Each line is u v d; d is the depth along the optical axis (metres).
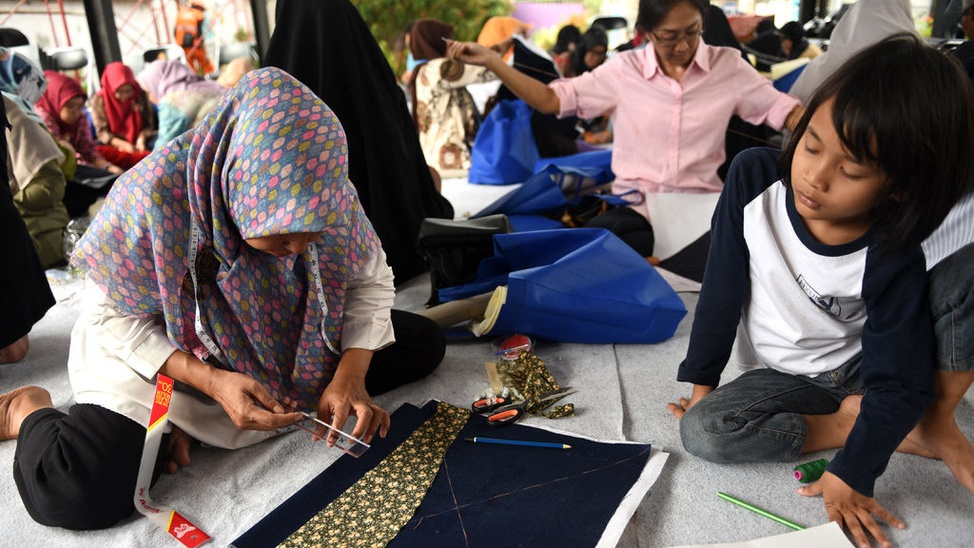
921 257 1.43
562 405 1.95
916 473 1.62
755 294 1.69
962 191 1.26
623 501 1.53
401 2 8.83
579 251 2.28
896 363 1.42
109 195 1.52
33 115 3.31
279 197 1.34
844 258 1.47
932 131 1.18
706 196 3.07
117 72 4.93
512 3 9.41
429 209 3.24
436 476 1.65
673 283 2.75
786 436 1.61
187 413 1.71
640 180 3.21
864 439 1.43
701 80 3.01
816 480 1.60
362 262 1.72
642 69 3.11
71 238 3.27
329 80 2.74
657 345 2.34
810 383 1.71
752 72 3.04
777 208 1.56
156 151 1.50
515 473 1.65
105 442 1.53
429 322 2.14
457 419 1.87
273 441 1.85
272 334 1.72
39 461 1.52
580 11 9.50
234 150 1.37
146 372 1.61
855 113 1.19
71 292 3.05
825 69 3.01
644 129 3.13
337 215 1.38
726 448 1.63
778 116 3.00
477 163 4.77
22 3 5.88
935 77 1.18
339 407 1.62
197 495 1.65
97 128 5.03
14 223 2.28
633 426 1.86
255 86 1.39
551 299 2.20
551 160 4.49
